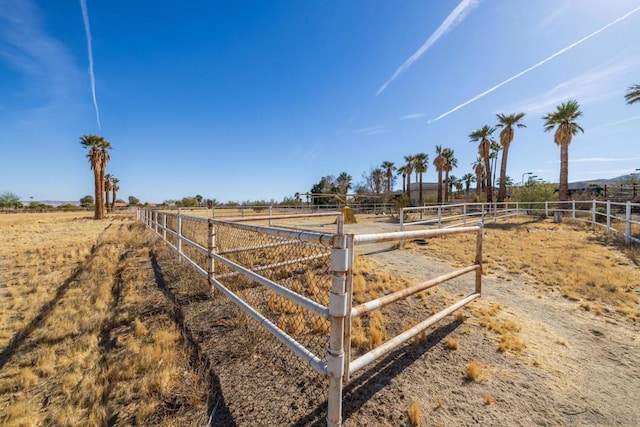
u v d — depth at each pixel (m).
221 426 1.75
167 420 1.79
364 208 27.33
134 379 2.22
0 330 3.29
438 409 1.87
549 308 3.58
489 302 3.70
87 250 8.38
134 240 9.61
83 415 1.91
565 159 17.39
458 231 2.99
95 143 27.20
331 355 1.59
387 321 3.14
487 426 1.74
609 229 8.69
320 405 1.90
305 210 26.20
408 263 5.80
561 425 1.76
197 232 8.15
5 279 5.62
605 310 3.53
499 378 2.19
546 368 2.33
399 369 2.29
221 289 3.40
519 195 18.83
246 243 5.53
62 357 2.61
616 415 1.84
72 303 3.97
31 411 1.96
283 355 2.47
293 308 3.32
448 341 2.63
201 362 2.38
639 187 19.75
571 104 17.05
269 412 1.85
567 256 6.09
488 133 26.44
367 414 1.82
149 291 4.25
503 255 6.38
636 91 13.57
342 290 1.58
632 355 2.55
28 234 13.33
